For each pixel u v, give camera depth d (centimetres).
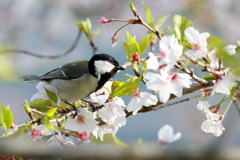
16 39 1845
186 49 726
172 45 662
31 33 1914
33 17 1927
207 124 727
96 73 956
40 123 666
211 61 660
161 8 1828
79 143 698
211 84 718
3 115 624
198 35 676
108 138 699
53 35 1944
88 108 777
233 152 376
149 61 625
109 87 789
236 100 769
